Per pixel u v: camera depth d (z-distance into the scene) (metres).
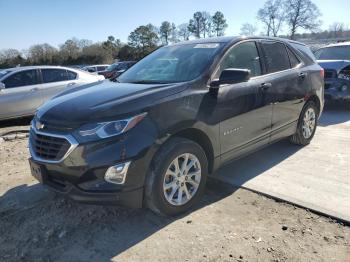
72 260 3.02
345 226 3.36
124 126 3.15
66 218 3.68
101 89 3.90
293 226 3.39
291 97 5.12
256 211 3.70
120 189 3.16
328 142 6.03
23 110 9.00
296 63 5.45
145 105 3.30
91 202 3.17
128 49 72.31
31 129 3.72
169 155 3.39
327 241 3.13
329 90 9.04
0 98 8.64
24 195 4.25
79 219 3.66
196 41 4.79
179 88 3.62
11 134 7.31
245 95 4.21
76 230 3.46
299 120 5.54
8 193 4.33
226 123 3.98
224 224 3.46
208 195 4.10
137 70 4.66
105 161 3.10
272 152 5.53
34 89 9.10
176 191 3.58
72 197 3.24
